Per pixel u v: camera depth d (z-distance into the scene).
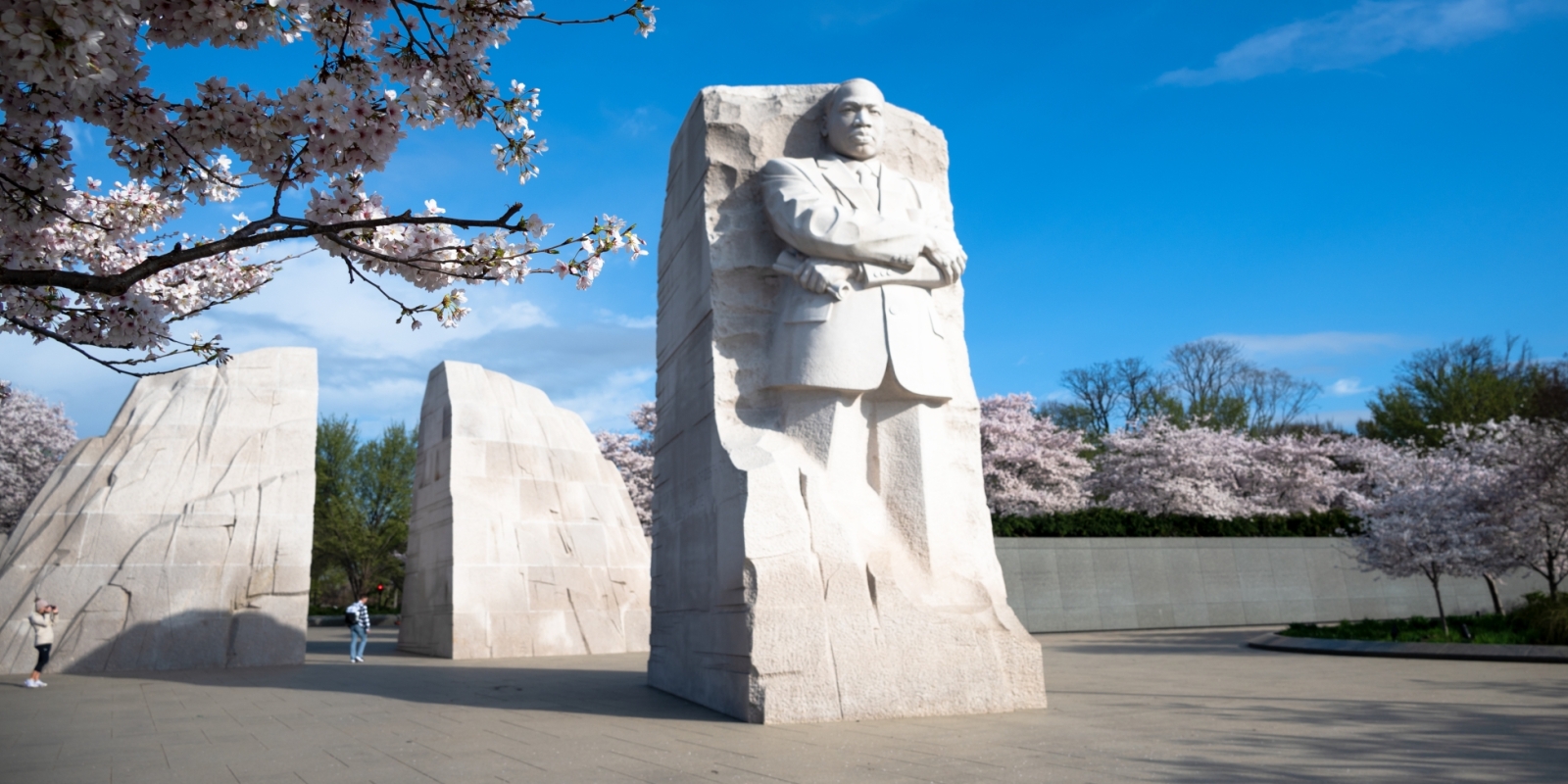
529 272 5.24
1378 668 10.38
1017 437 30.73
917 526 7.14
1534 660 10.79
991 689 6.80
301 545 14.58
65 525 13.96
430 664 13.69
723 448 7.06
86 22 3.50
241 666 13.63
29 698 9.63
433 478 17.02
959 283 8.16
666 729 6.21
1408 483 21.11
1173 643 16.12
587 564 16.67
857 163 7.81
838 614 6.57
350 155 4.69
